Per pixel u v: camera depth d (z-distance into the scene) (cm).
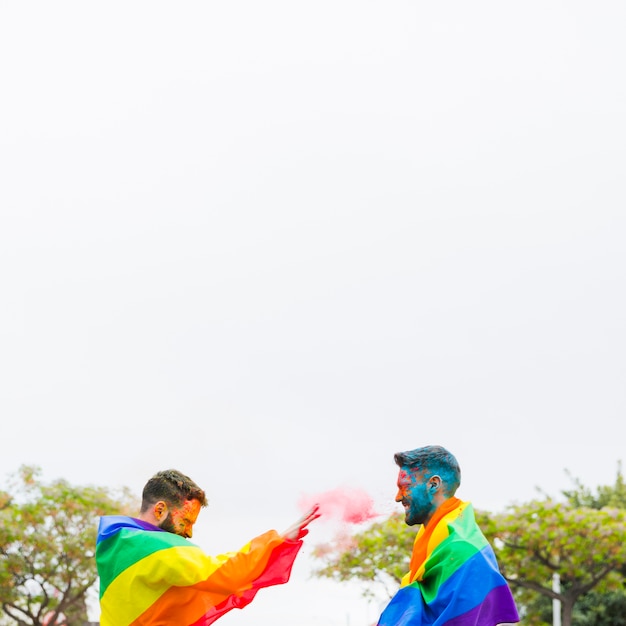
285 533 634
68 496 2409
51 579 2423
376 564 2402
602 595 2970
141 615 617
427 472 624
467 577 585
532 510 2547
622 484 3180
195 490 649
